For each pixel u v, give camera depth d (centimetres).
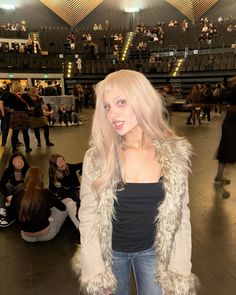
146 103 125
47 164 624
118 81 123
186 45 2381
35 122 779
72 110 1236
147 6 3095
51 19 3003
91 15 3095
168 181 127
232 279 252
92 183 128
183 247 134
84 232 132
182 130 1025
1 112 714
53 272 268
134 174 131
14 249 309
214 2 2902
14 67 2072
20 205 305
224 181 479
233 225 345
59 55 2302
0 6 2783
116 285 138
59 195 371
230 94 437
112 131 129
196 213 377
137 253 139
